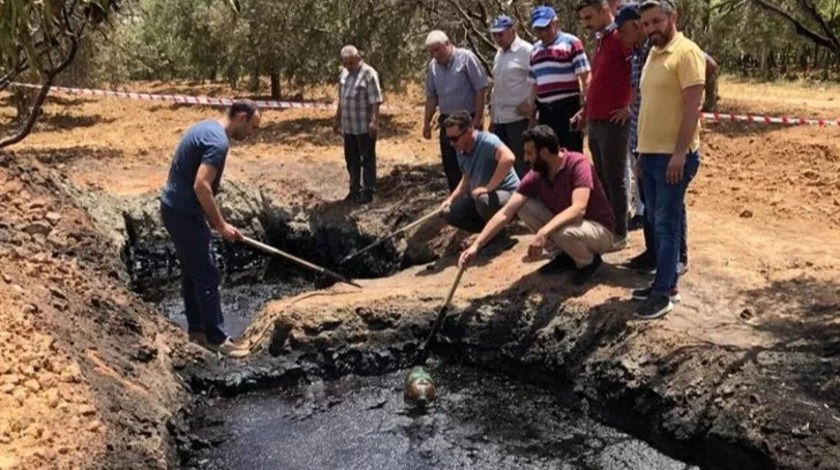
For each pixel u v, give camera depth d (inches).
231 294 310.0
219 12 619.2
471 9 382.3
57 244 260.4
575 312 215.8
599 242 223.0
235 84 754.8
